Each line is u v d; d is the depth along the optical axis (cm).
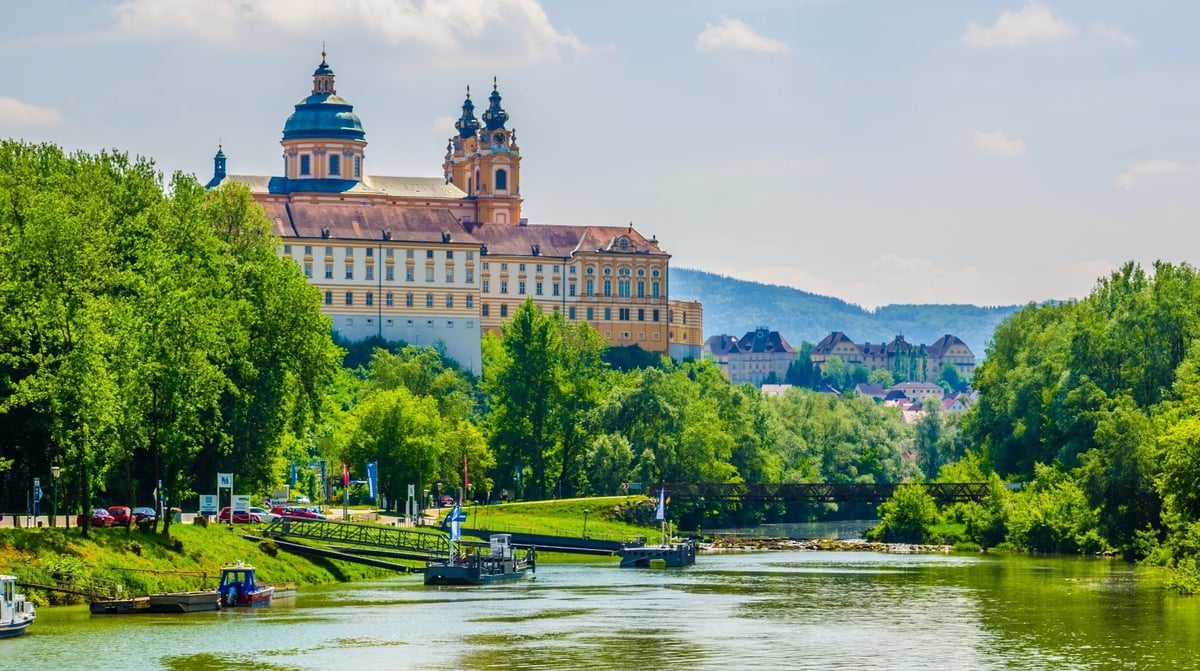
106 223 14138
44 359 12244
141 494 15700
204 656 9862
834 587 14488
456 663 9744
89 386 11681
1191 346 19600
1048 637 10775
